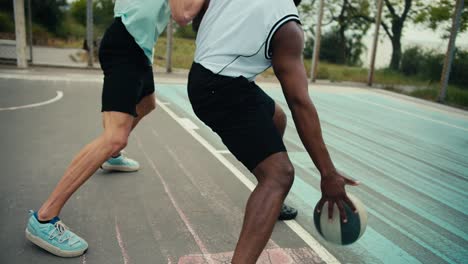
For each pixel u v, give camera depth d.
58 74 10.26
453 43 12.13
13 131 5.17
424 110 10.34
